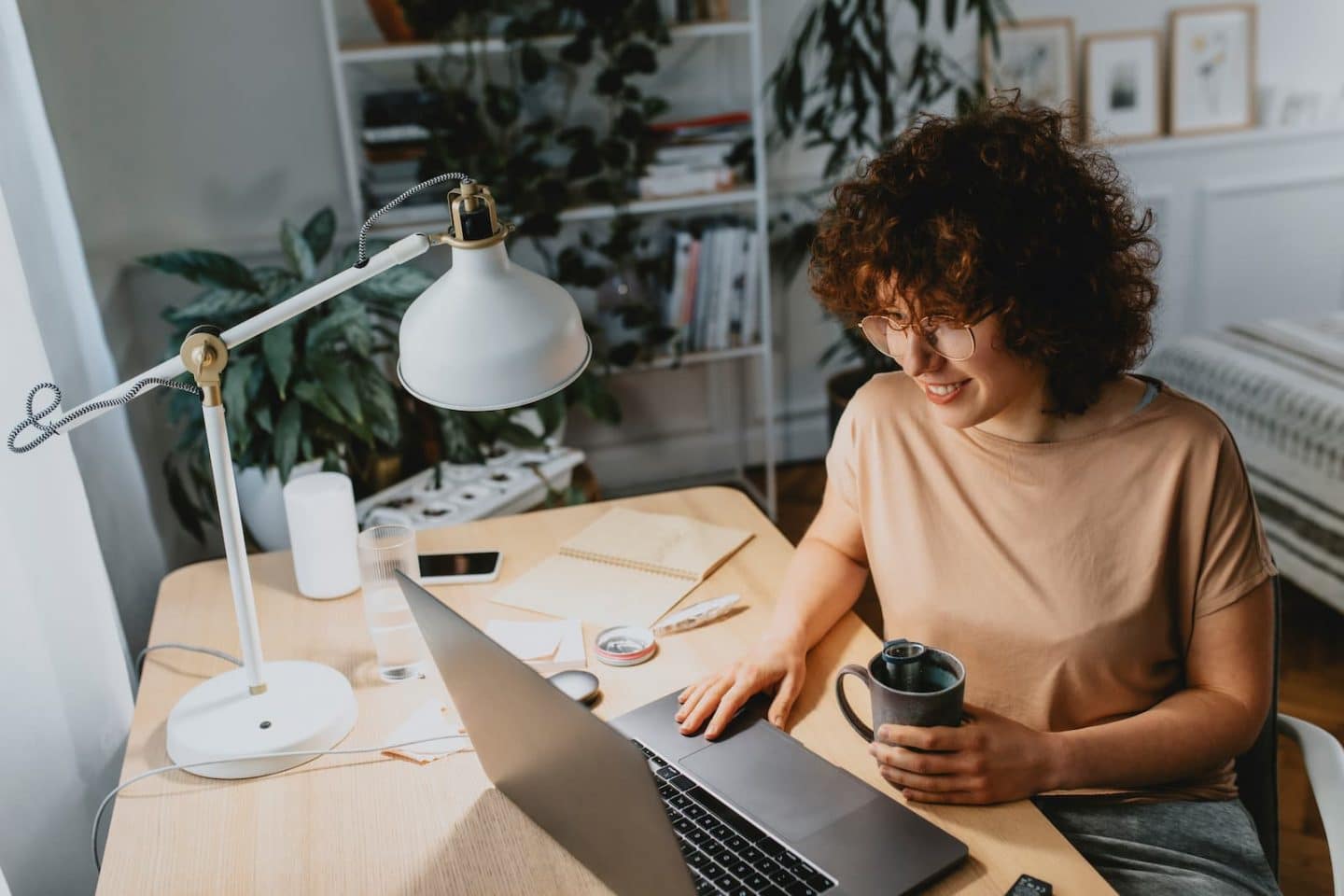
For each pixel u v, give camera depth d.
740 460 3.59
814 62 3.26
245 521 2.37
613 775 0.84
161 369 1.12
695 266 3.02
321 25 2.83
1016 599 1.25
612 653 1.33
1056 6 3.38
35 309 1.78
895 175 1.15
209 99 2.80
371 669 1.34
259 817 1.10
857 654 1.33
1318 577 2.48
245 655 1.23
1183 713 1.15
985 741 1.08
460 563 1.56
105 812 1.48
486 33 2.80
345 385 2.11
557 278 2.98
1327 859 1.93
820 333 3.54
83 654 1.45
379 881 1.01
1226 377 2.75
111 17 2.68
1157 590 1.21
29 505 1.37
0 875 1.11
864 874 0.96
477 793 1.13
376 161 2.75
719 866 0.97
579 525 1.68
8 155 1.75
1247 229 3.71
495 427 2.41
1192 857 1.14
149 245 2.85
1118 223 1.19
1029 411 1.25
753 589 1.47
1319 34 3.61
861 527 1.41
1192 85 3.54
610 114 3.06
